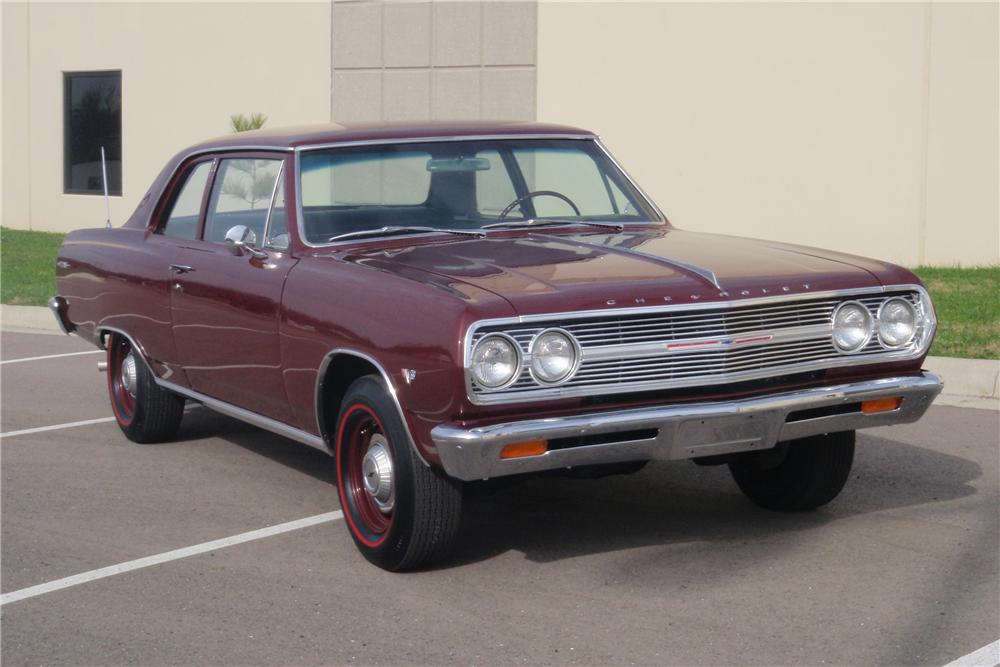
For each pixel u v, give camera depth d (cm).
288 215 564
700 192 1497
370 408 488
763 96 1443
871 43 1373
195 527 575
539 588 479
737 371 470
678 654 412
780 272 494
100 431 787
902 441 709
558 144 629
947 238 1362
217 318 604
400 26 1714
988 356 891
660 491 615
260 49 1841
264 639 437
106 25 1988
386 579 496
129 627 452
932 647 413
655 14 1502
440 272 489
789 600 459
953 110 1341
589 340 451
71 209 2066
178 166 695
